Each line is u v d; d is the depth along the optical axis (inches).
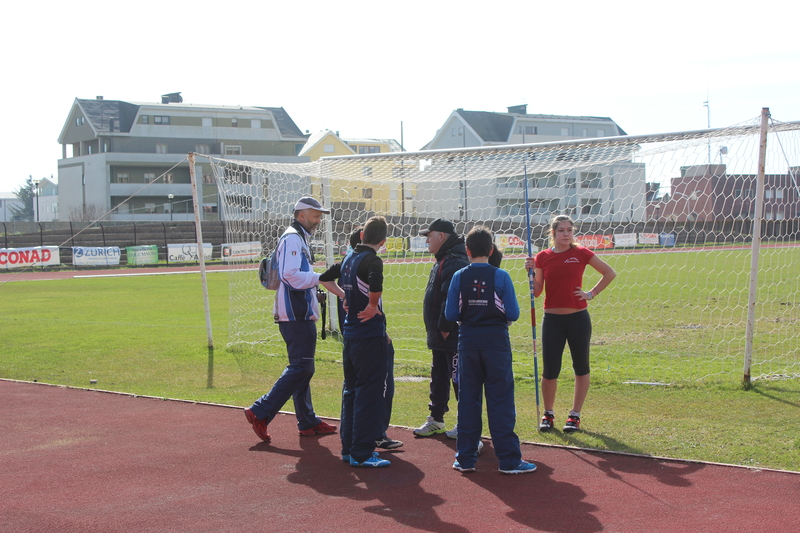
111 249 1352.1
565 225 222.1
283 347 398.6
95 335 448.1
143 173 2255.2
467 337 184.9
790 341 397.7
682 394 272.2
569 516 150.9
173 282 960.3
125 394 280.2
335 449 209.0
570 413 223.8
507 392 182.7
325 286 201.9
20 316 560.4
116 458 198.1
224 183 460.8
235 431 228.1
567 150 370.3
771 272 804.0
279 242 214.4
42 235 1489.9
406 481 177.3
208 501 163.0
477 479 178.1
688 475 176.6
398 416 248.7
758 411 241.9
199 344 410.3
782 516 148.5
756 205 280.5
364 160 381.1
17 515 154.5
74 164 2283.5
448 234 213.8
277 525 148.0
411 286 749.3
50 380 312.2
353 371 198.1
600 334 434.0
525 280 781.9
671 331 441.4
